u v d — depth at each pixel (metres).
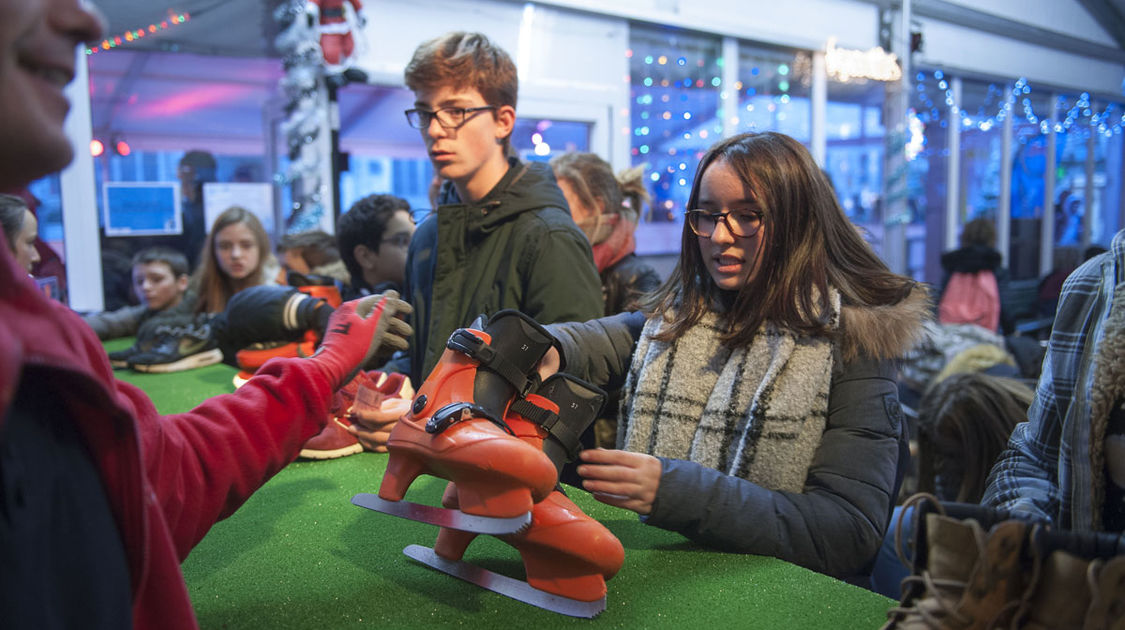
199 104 4.27
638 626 0.77
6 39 0.44
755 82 6.00
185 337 2.41
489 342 0.87
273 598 0.84
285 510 1.12
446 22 4.42
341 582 0.88
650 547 0.97
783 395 1.04
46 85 0.48
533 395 0.91
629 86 5.24
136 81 4.02
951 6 7.05
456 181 1.47
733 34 5.62
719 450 1.07
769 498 0.95
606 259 1.90
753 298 1.09
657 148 5.52
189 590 0.86
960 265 4.77
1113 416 0.77
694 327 1.16
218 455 0.77
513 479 0.74
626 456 0.93
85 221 3.80
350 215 2.22
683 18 5.33
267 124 4.45
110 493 0.56
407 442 0.82
